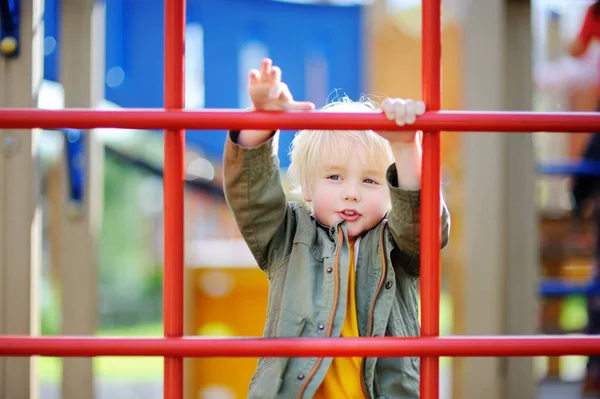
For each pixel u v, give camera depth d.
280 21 4.61
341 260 1.75
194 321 3.67
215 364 3.76
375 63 4.82
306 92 4.66
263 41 4.59
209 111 1.50
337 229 1.78
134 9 4.13
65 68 2.90
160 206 10.79
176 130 1.52
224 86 4.45
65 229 2.92
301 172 1.88
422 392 1.54
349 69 4.75
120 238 10.84
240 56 4.47
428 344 1.50
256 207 1.75
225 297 3.71
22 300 2.47
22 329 2.47
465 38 3.08
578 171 4.34
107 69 4.09
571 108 6.11
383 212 1.82
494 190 3.04
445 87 4.44
